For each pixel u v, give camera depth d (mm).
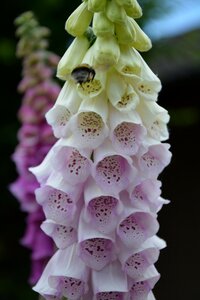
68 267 511
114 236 502
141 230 504
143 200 507
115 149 490
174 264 2053
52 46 1660
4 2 1665
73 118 489
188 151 2020
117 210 495
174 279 2047
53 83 1037
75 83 503
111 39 494
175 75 1792
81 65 479
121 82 499
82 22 510
